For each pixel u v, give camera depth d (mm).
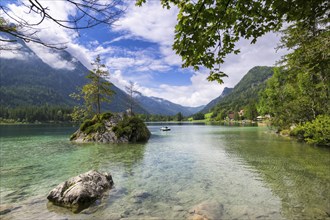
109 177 12000
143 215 8062
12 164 17812
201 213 8000
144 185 11805
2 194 10547
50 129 78500
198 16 4387
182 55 5137
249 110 136750
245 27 5008
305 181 12086
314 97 29141
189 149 26484
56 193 9547
